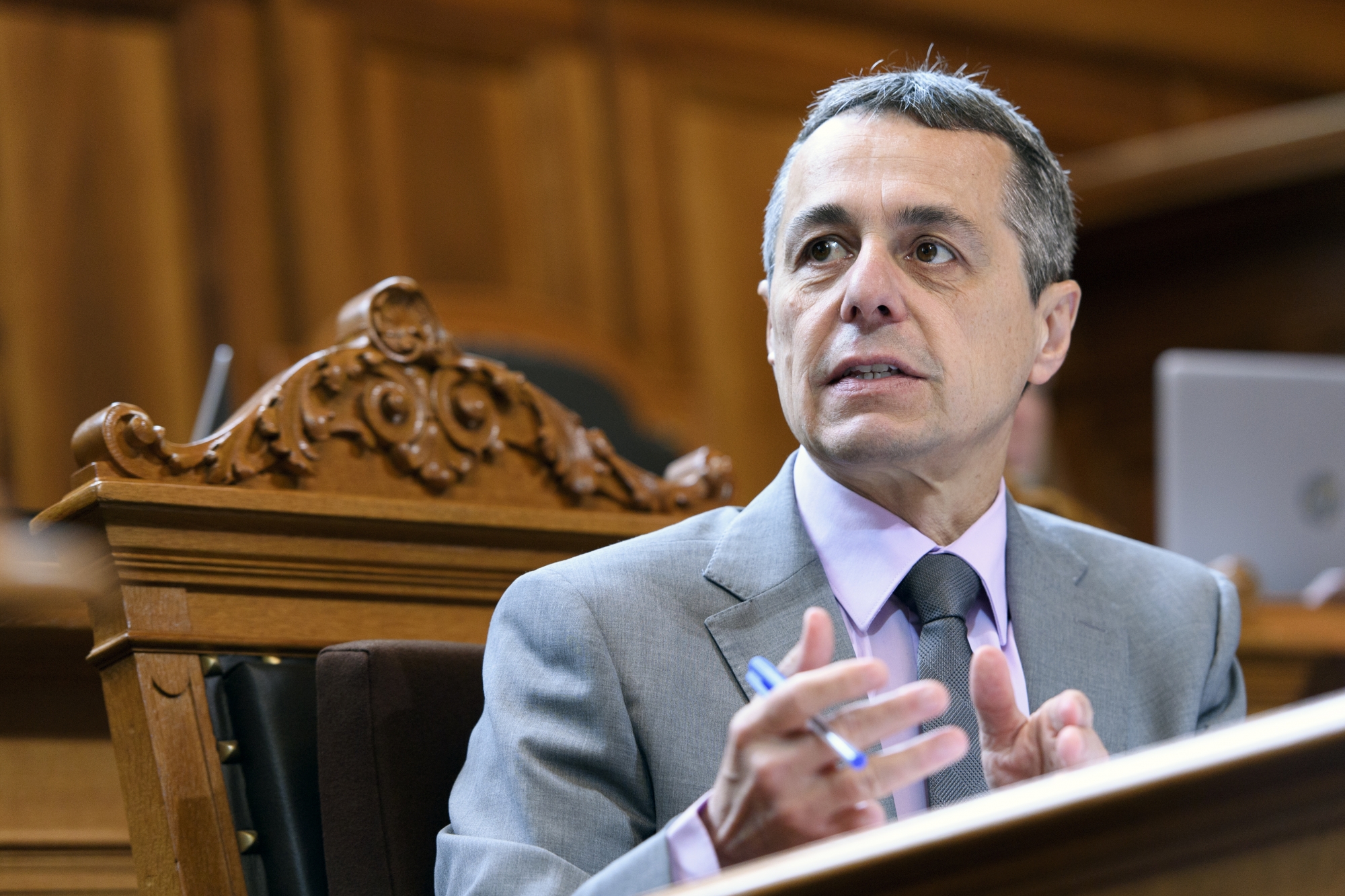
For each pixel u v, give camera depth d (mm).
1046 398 11852
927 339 4082
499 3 15102
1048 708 3326
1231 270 13867
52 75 12930
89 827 4750
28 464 12234
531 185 14977
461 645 4234
